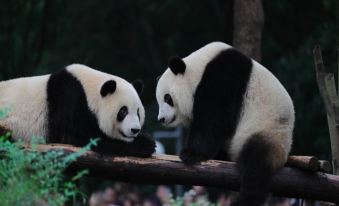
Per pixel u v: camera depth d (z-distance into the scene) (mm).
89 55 49906
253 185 16125
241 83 17469
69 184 13125
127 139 17672
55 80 18250
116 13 51531
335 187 16797
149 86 51750
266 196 16203
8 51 41688
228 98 17438
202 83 17812
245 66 17625
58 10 45500
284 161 16859
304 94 41625
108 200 28094
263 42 45094
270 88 17391
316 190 16781
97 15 51219
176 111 18266
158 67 51375
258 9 24734
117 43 52188
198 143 17266
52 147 16531
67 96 17922
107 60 51781
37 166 13242
